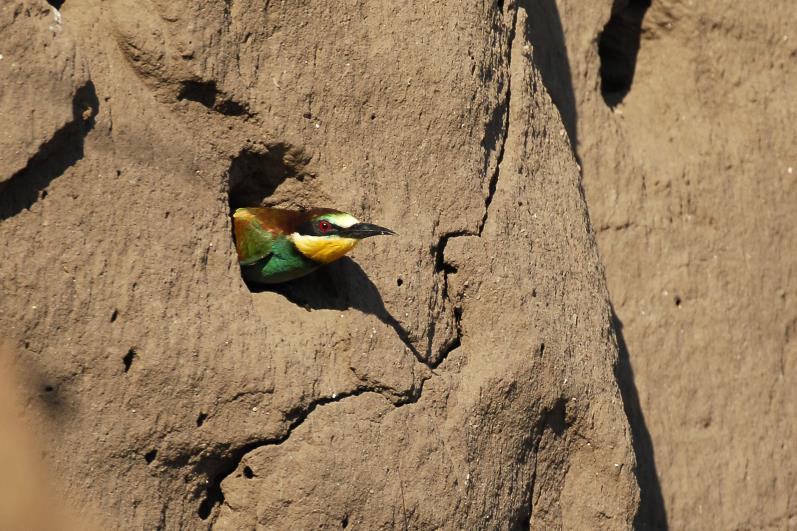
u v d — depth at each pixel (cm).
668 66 2564
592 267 2036
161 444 1550
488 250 1891
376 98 1838
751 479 2408
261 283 1847
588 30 2422
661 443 2341
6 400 1436
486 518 1805
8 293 1449
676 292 2414
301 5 1778
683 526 2325
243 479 1617
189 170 1642
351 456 1658
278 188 1830
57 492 1462
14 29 1477
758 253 2508
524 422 1875
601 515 1936
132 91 1605
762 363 2472
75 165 1523
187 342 1570
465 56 1909
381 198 1830
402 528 1688
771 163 2553
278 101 1748
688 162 2481
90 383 1498
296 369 1645
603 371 1969
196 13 1656
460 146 1892
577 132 2380
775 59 2600
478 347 1870
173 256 1589
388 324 1773
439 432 1770
